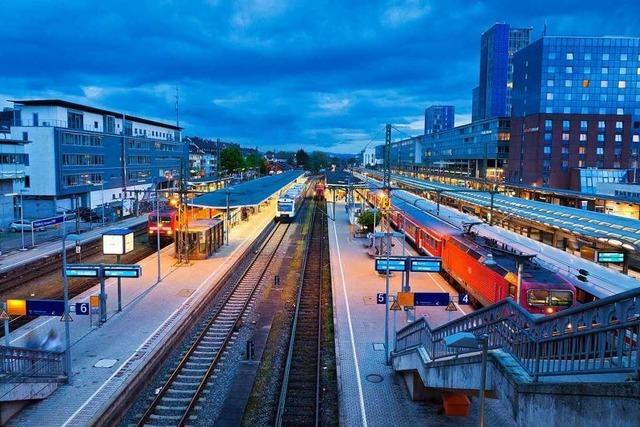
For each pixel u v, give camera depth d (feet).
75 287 110.73
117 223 216.95
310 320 94.79
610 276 92.58
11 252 147.23
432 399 60.95
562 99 330.75
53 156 213.87
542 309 77.46
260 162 586.45
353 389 64.13
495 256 95.20
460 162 446.60
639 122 334.85
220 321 93.76
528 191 300.20
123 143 258.16
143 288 107.55
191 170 482.28
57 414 54.85
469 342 35.22
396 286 114.52
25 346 74.43
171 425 56.95
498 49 614.34
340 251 157.38
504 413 58.08
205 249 138.72
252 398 63.87
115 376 64.08
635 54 329.31
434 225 138.51
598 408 24.27
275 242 180.34
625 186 241.96
